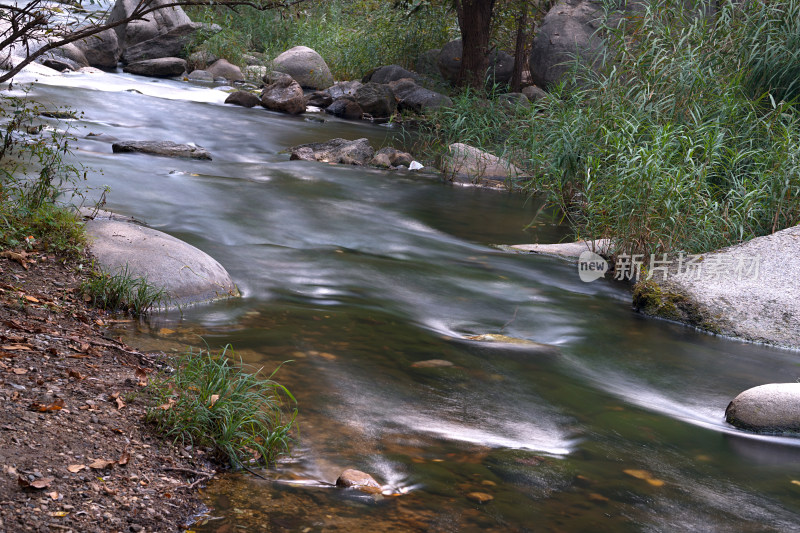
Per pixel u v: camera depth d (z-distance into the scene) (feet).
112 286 18.93
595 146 36.14
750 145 33.53
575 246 31.65
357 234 30.55
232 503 11.54
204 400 13.57
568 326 22.76
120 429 12.64
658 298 24.84
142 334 17.61
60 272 19.61
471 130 52.60
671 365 20.30
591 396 17.52
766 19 38.63
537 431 15.29
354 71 87.56
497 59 75.41
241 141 50.26
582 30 64.28
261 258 25.48
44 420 12.26
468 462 13.61
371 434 14.28
